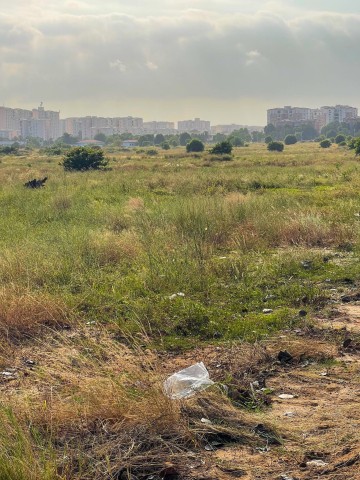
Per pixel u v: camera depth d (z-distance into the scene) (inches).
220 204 581.6
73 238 455.2
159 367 217.9
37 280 357.4
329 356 237.5
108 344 234.1
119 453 156.4
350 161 1834.4
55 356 228.5
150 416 169.9
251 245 463.2
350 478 147.6
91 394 178.2
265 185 1037.2
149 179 1148.5
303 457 158.7
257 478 150.0
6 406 176.7
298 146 4677.7
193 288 347.3
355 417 181.8
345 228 495.5
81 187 997.8
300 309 306.0
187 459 158.9
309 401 195.6
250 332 270.4
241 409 189.8
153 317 286.5
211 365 231.0
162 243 444.5
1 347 250.5
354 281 364.5
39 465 143.9
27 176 1259.2
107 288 343.3
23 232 538.0
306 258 418.0
